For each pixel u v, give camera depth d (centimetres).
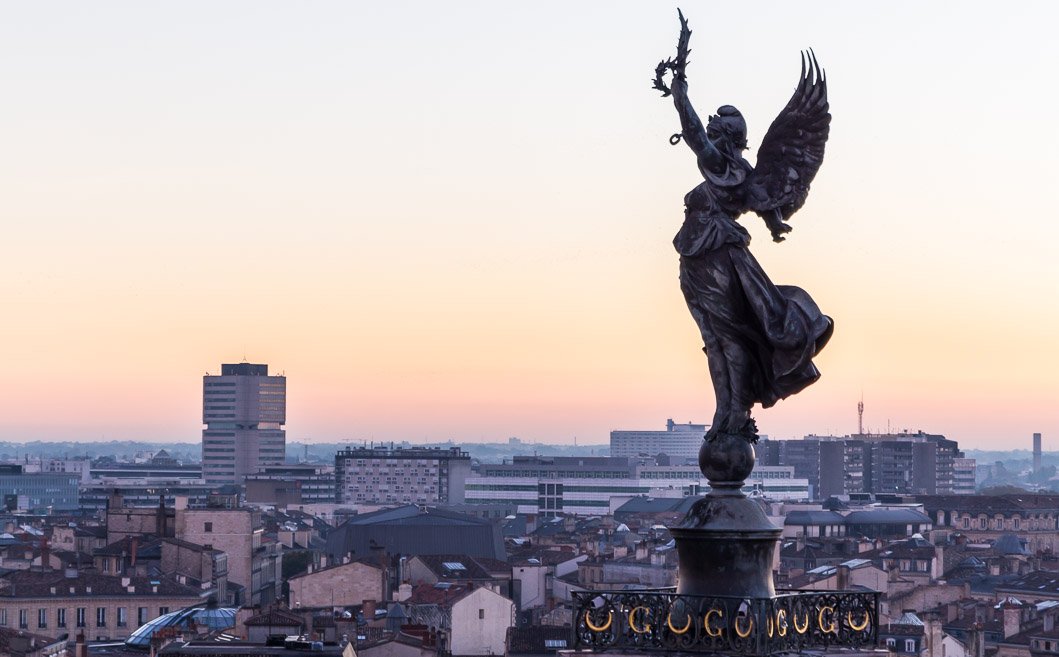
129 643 19875
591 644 2077
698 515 2073
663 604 2050
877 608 2133
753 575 2067
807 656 2042
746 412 2077
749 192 2077
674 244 2086
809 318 2041
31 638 19325
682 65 2106
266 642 15312
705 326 2075
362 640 18375
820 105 2086
